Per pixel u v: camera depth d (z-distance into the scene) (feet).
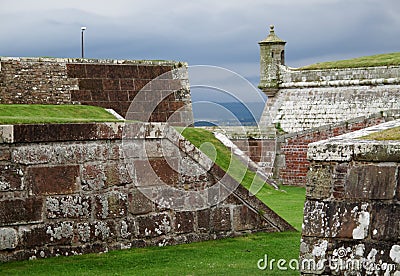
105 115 66.49
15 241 32.91
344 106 105.70
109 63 72.28
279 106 113.09
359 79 104.94
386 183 24.53
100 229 35.09
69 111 64.69
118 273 31.24
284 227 41.11
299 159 92.84
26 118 35.47
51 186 33.78
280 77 114.32
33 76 67.82
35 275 30.71
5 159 32.63
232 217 39.22
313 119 108.17
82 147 34.63
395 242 24.13
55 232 33.88
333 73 107.76
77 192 34.47
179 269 31.89
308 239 25.29
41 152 33.53
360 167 24.97
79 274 31.04
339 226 24.89
